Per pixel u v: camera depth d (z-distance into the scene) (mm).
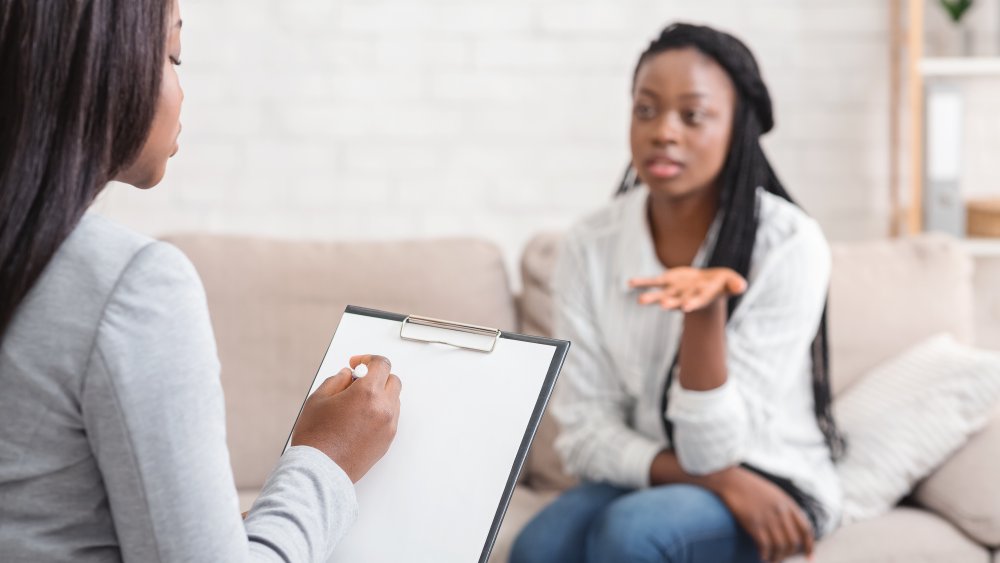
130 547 759
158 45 800
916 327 2176
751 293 1756
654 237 1880
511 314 2324
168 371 752
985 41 2879
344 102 2852
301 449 926
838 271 2221
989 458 1839
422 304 2234
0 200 742
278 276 2242
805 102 2891
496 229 2902
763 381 1745
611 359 1897
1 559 761
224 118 2834
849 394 2096
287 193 2861
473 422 1031
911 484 1910
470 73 2859
